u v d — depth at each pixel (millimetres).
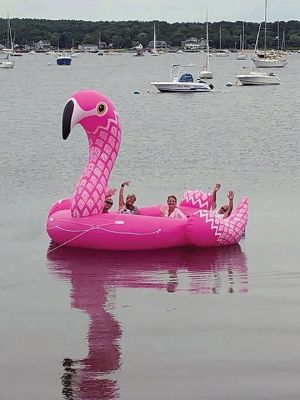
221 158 25703
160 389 7762
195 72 111375
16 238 14164
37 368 8258
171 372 8133
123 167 23547
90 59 172625
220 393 7660
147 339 9023
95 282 11344
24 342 8961
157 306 10203
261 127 36969
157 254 13031
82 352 8664
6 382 7938
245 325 9438
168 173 22469
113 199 18047
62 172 22625
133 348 8758
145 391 7723
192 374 8078
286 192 19000
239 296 10594
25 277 11625
